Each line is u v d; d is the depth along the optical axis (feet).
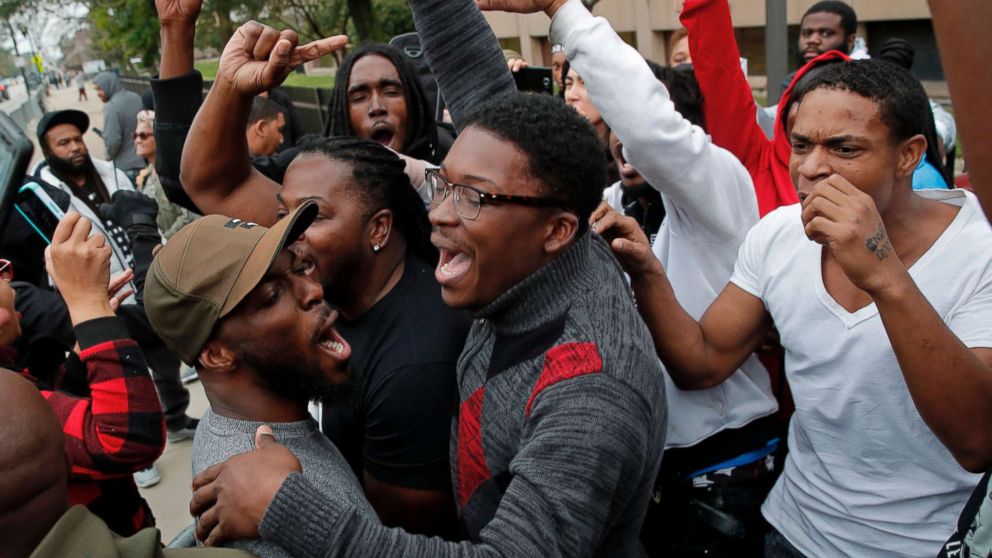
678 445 6.08
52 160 12.99
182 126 6.28
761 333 5.75
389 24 56.08
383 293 5.38
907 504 5.03
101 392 5.43
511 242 4.21
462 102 5.91
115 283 6.23
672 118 5.70
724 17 7.04
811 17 14.76
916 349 4.06
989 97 2.54
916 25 39.14
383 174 5.39
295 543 3.46
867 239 4.04
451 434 4.92
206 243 4.14
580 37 5.81
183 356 4.21
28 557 3.15
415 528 5.26
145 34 58.23
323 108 37.83
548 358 4.13
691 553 6.23
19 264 10.51
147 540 3.09
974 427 4.13
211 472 3.69
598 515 3.86
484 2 6.03
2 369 3.32
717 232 6.13
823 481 5.39
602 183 4.40
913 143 4.75
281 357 4.16
